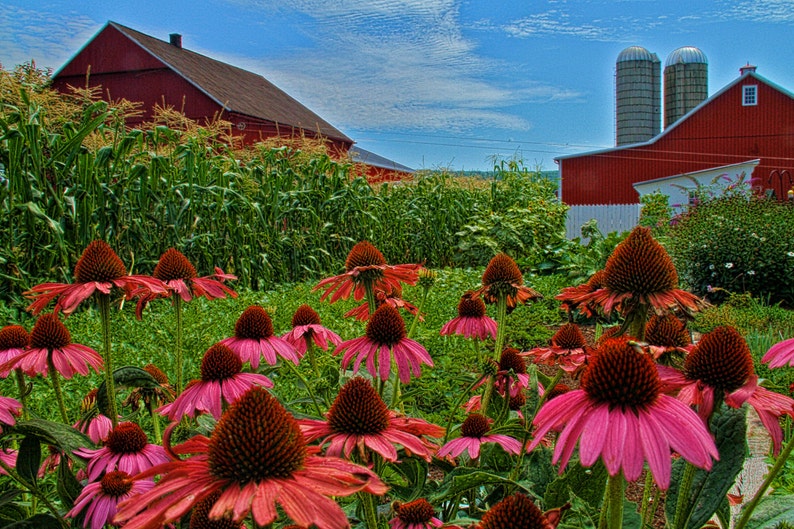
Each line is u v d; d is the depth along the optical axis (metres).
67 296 2.28
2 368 2.38
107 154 7.84
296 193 11.02
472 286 9.30
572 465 2.19
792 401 1.60
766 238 10.06
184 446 1.42
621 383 1.32
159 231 8.87
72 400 4.46
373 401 1.70
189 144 9.36
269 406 1.31
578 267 10.99
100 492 1.89
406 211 14.60
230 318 6.90
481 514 2.32
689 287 10.94
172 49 31.48
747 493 3.27
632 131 38.06
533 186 19.06
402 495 2.27
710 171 25.22
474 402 3.19
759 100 30.12
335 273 11.27
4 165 7.39
